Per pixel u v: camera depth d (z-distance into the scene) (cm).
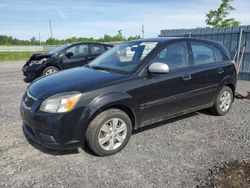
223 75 527
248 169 335
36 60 967
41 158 362
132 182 308
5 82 984
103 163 351
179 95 448
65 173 326
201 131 468
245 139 434
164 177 318
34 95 362
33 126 349
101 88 357
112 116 366
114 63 444
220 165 346
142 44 455
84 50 1029
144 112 405
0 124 492
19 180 311
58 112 332
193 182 307
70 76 402
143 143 414
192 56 478
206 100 507
